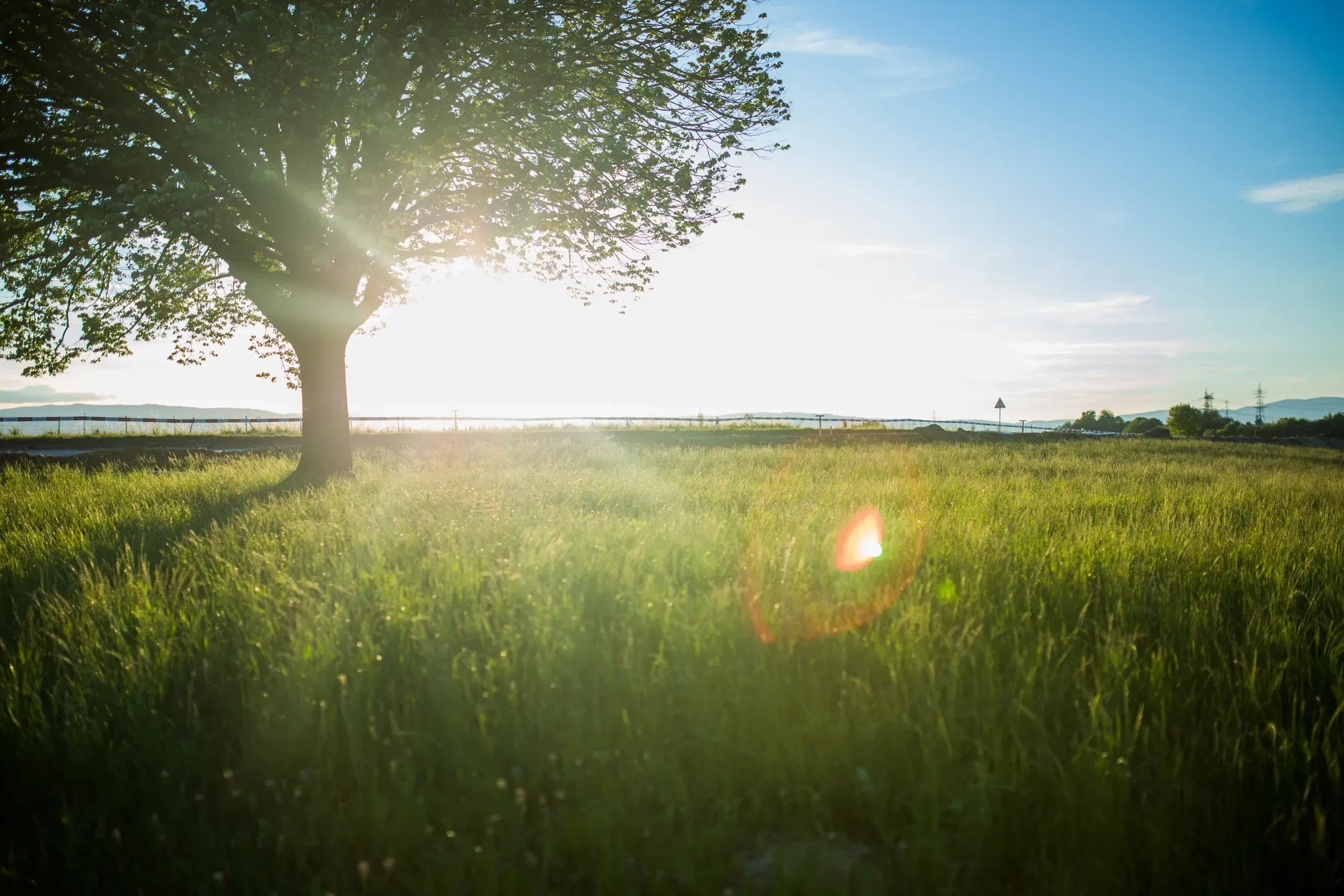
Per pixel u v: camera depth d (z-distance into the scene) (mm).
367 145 13625
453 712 3602
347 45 12070
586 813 2951
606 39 15094
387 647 4566
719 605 4754
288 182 14070
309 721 3705
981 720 3518
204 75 12461
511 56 13750
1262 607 5324
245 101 12430
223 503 11805
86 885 2754
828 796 3203
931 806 2945
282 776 3473
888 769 3264
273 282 15484
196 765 3496
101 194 14359
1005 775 3182
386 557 6711
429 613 4875
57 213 13953
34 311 15141
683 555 6762
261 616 5102
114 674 4270
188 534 8586
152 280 16156
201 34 11531
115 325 16016
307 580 5766
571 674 3998
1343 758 3229
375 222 13297
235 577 6020
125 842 3004
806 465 19469
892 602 5168
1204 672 4180
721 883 2682
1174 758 3305
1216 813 3014
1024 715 3562
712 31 15531
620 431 38281
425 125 13414
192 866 2826
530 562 5980
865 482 14789
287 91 12438
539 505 10367
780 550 6480
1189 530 8672
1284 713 3852
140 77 13336
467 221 15461
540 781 3289
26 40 12211
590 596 5324
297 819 3066
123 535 8992
